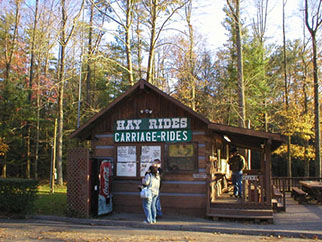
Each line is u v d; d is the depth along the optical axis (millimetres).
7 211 10828
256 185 9883
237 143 14578
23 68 26156
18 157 24125
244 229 8438
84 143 27891
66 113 28766
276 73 28328
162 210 10586
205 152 10406
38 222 9836
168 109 10953
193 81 22797
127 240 7418
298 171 33531
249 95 25594
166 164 10742
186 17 21547
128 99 11414
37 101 23609
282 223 9367
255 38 26734
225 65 30422
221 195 12719
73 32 20797
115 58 19406
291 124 23766
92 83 29469
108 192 10742
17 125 22391
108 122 11594
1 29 25781
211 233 8453
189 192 10414
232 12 19203
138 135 11141
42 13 22312
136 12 17594
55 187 19234
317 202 13672
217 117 24812
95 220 9672
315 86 20641
